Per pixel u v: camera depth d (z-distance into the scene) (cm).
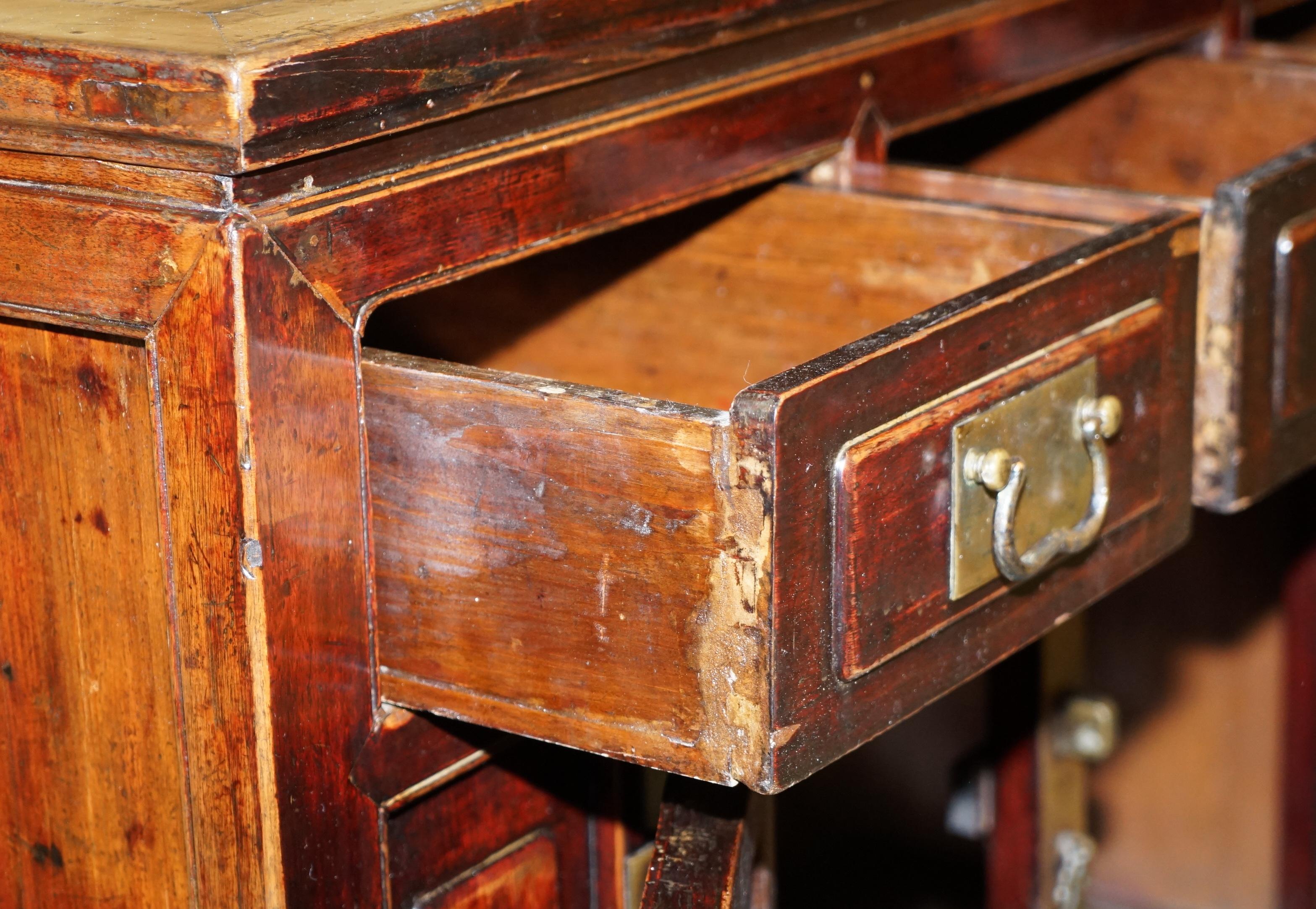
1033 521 103
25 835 110
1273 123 166
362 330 94
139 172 89
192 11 93
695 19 115
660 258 140
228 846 97
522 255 105
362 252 93
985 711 176
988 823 179
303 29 88
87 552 100
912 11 142
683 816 113
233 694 94
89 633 101
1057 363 103
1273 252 123
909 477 92
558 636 93
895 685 95
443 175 98
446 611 97
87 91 86
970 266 124
